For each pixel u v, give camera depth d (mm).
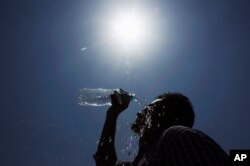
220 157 667
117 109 1230
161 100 939
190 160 666
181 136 716
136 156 1000
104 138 1201
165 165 721
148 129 935
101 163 1182
